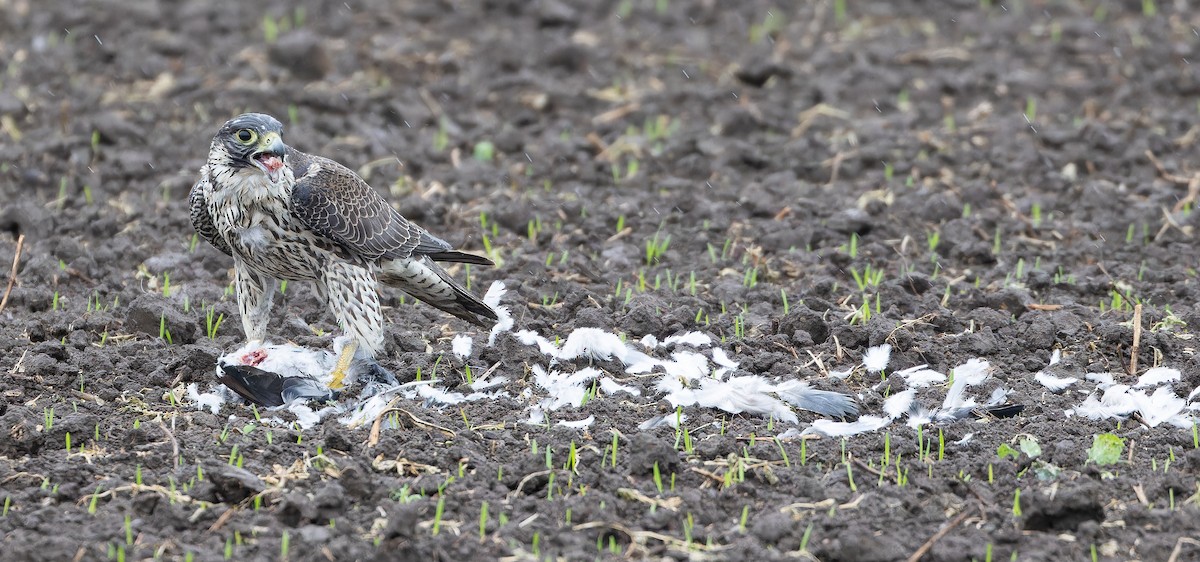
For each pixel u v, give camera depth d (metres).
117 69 20.41
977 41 22.48
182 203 15.92
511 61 21.03
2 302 12.79
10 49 21.14
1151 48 21.62
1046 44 22.14
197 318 12.57
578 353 11.64
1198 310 12.66
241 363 11.14
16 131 17.92
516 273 14.20
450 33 22.66
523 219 15.55
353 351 11.09
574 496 9.25
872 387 11.23
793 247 14.98
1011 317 12.73
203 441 10.12
